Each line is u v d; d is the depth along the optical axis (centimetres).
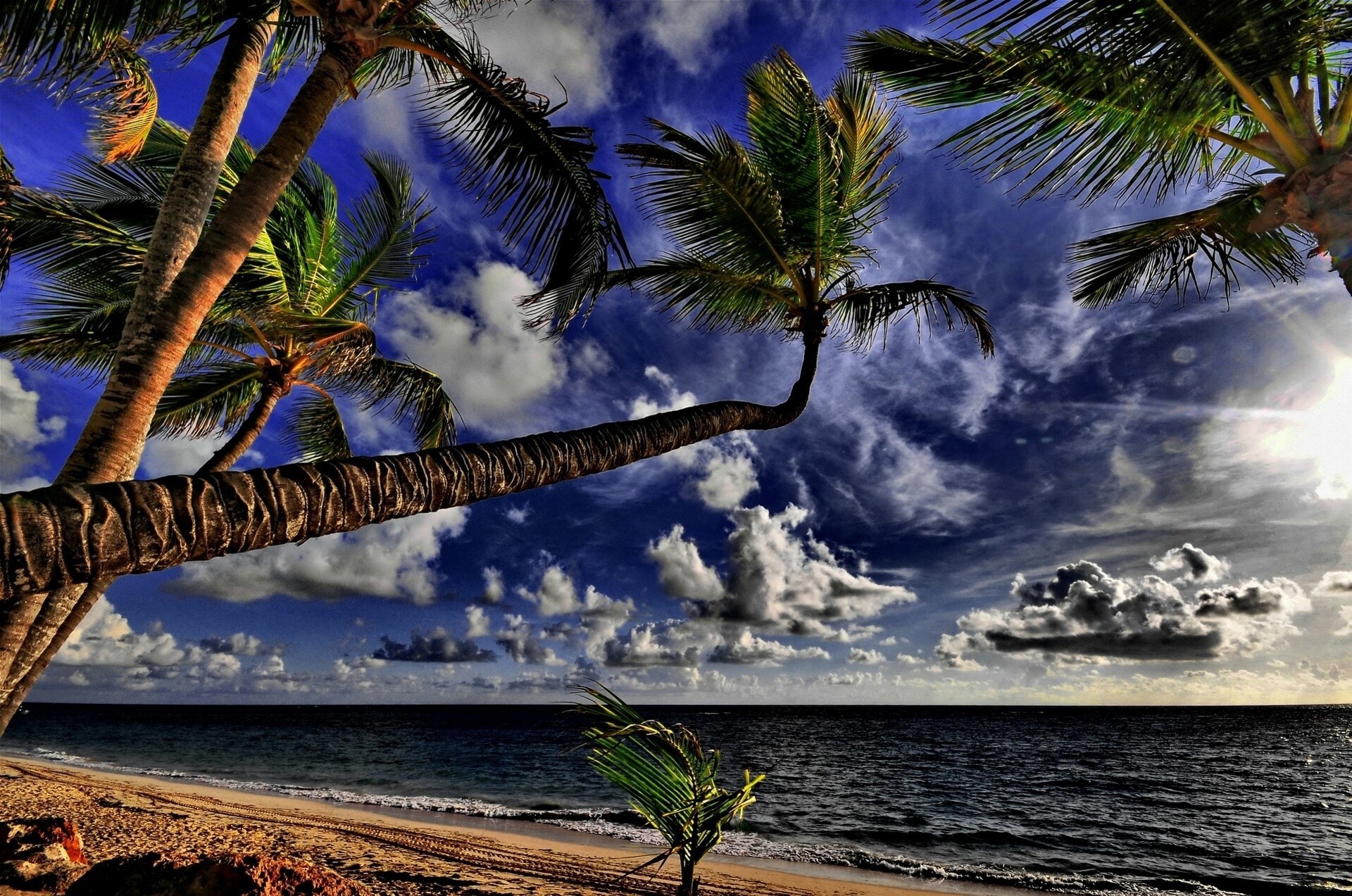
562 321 416
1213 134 389
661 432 357
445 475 236
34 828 457
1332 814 2245
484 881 722
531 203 401
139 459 290
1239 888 1202
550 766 3481
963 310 612
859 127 627
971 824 1953
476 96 388
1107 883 1190
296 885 398
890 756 4394
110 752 3628
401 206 806
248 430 671
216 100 384
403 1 362
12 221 502
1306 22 293
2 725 271
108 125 549
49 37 298
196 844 791
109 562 156
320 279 739
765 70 605
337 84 329
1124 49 311
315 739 5331
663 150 517
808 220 582
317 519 196
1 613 276
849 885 931
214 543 174
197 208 359
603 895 696
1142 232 623
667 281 618
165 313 293
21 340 713
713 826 302
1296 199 329
